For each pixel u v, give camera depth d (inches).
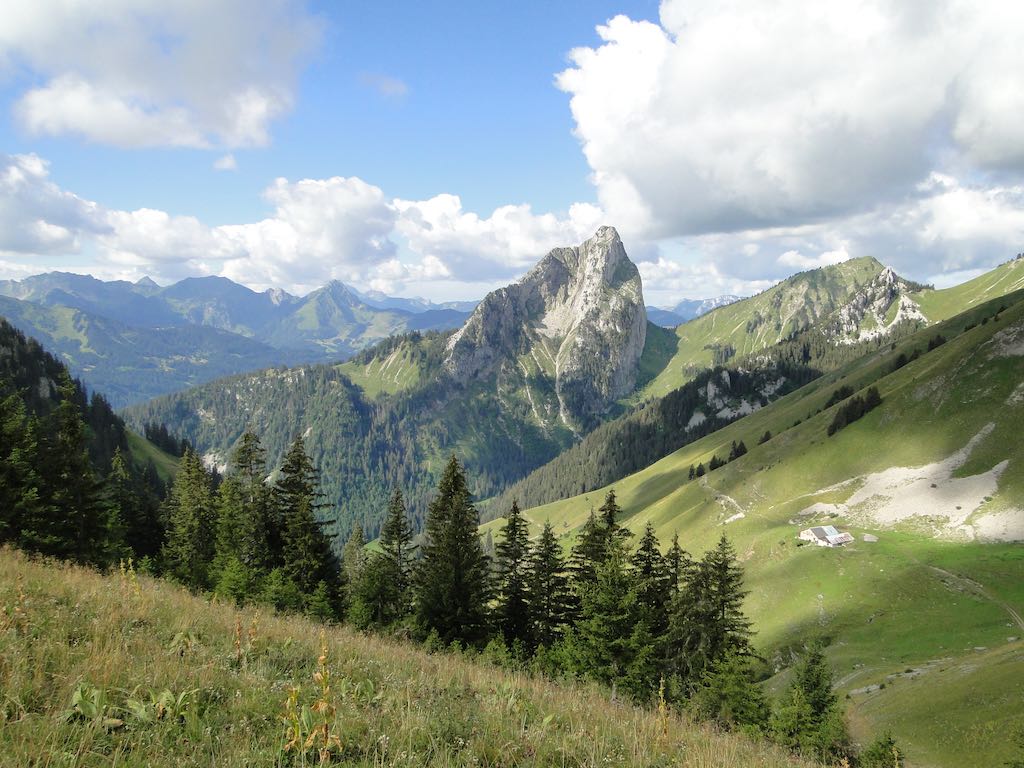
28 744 229.3
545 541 1715.1
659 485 7381.9
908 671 2041.1
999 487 3437.5
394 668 476.7
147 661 352.8
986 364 4357.8
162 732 262.1
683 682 1374.3
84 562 1556.3
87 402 5546.3
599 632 1289.4
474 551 1535.4
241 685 347.9
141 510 2623.0
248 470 1800.0
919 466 3993.6
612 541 1448.1
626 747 352.2
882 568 3011.8
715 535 4382.4
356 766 262.2
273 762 252.7
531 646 1611.7
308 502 1686.8
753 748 455.5
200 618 510.9
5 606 390.3
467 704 396.8
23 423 1606.8
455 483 1754.4
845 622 2709.2
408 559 1860.2
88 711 261.7
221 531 1860.2
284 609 1400.1
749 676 1374.3
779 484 4731.8
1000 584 2608.3
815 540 3486.7
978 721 1421.0
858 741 1577.3
